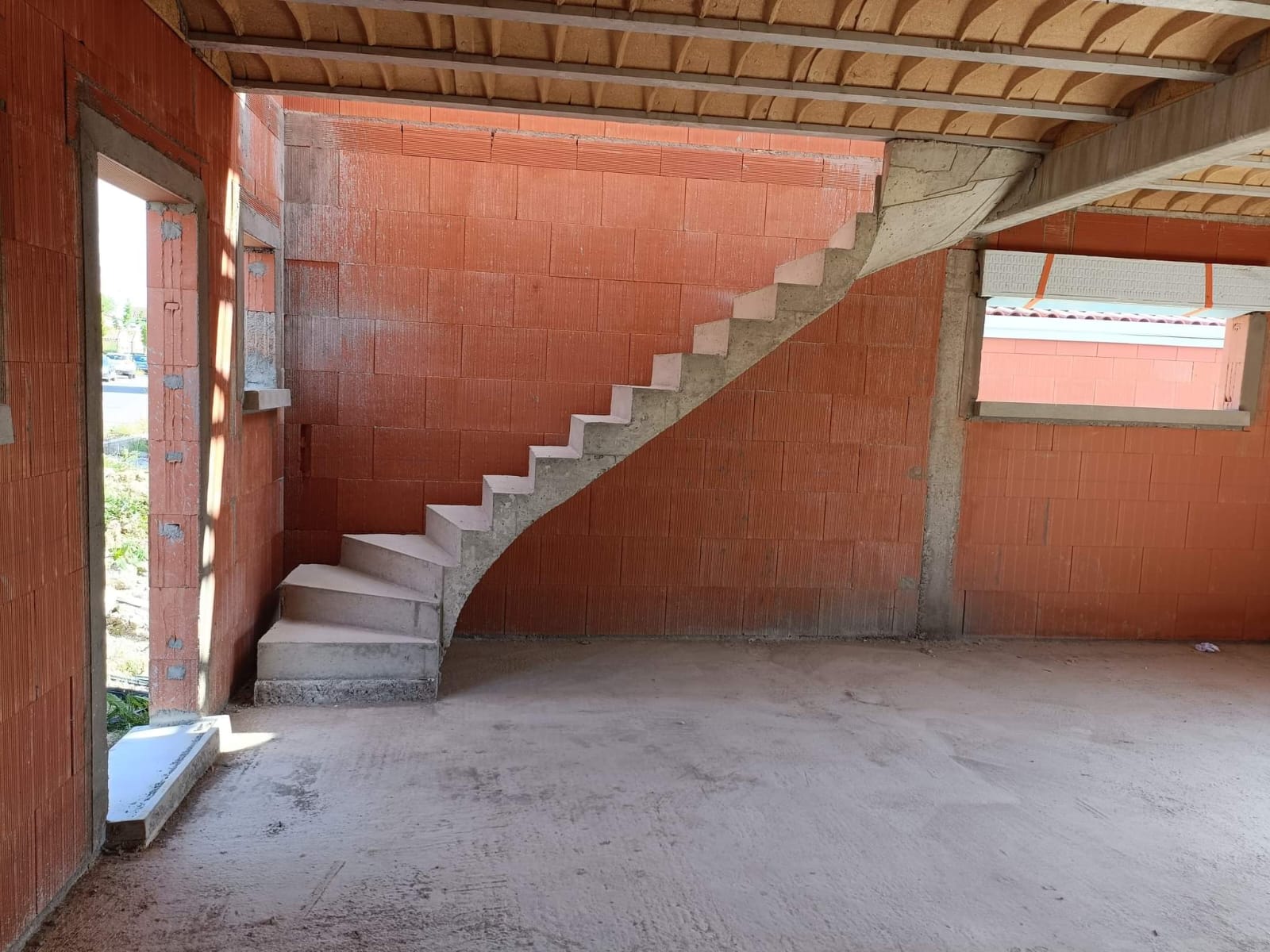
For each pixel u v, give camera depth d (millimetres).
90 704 2646
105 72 2600
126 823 2811
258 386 4918
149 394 3467
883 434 5699
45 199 2283
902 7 3059
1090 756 4086
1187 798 3680
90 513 2592
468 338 5246
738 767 3752
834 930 2627
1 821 2152
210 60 3502
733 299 5430
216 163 3646
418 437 5270
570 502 5453
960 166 4250
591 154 5242
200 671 3648
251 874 2734
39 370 2277
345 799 3270
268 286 4891
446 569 4402
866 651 5578
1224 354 6281
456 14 2945
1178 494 6078
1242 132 3127
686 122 4023
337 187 5039
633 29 3041
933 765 3891
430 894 2691
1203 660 5770
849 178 5461
